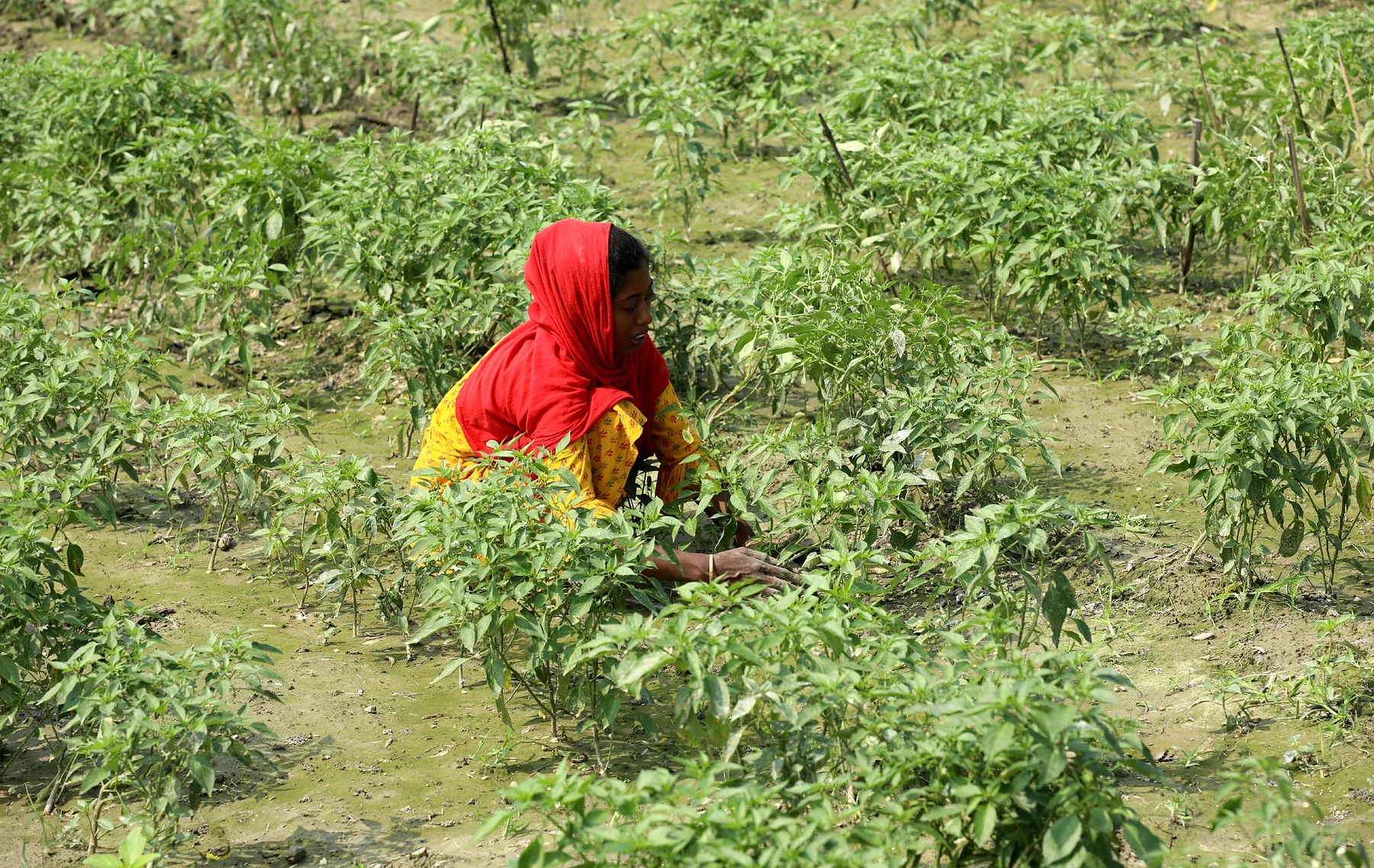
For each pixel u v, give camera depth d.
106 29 12.77
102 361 6.04
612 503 4.79
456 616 4.06
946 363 5.57
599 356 4.72
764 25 10.01
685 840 2.85
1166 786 3.93
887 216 7.91
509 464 4.37
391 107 11.15
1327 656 4.28
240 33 11.10
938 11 11.66
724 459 6.09
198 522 6.00
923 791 3.09
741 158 10.14
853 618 3.82
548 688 4.53
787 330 5.64
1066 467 6.09
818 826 2.96
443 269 6.91
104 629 3.93
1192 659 4.66
